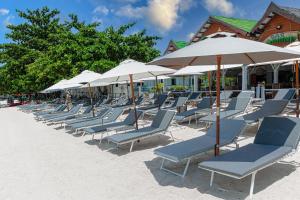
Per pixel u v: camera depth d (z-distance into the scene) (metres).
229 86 23.47
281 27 17.52
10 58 37.44
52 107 23.77
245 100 9.62
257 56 5.63
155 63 5.77
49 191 5.16
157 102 14.35
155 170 5.79
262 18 18.03
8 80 39.28
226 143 5.65
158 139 8.47
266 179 4.87
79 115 13.34
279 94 11.16
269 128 5.31
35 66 27.97
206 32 23.44
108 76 8.29
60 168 6.45
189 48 4.82
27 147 9.04
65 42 23.05
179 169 5.73
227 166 4.29
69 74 22.66
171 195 4.57
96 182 5.41
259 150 4.90
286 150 4.78
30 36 38.88
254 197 4.26
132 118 8.88
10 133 12.63
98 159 6.91
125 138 6.96
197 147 5.42
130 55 23.50
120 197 4.68
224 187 4.68
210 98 11.04
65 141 9.46
